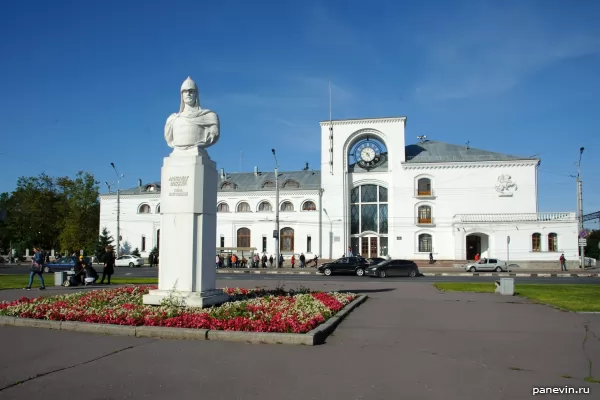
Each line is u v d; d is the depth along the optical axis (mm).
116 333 9109
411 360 7391
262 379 6289
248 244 56562
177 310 10297
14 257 72938
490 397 5680
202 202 11555
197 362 7098
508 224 47844
